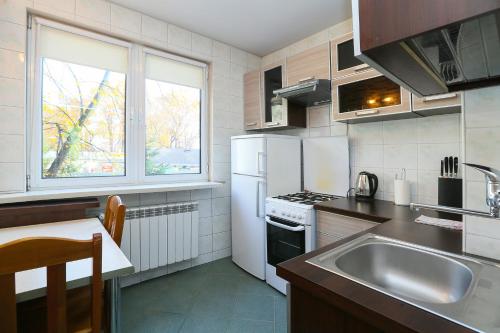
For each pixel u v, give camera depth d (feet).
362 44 2.08
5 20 5.68
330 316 2.33
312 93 7.31
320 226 6.51
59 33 6.57
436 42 1.99
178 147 8.79
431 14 1.75
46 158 6.50
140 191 6.96
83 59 6.91
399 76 2.70
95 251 2.90
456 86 3.12
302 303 2.58
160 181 8.30
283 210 7.09
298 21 7.93
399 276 3.36
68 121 6.77
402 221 4.70
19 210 5.23
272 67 8.77
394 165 6.84
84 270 3.20
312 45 8.84
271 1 6.94
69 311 3.66
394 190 6.64
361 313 2.00
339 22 8.00
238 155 8.71
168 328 5.71
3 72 5.66
